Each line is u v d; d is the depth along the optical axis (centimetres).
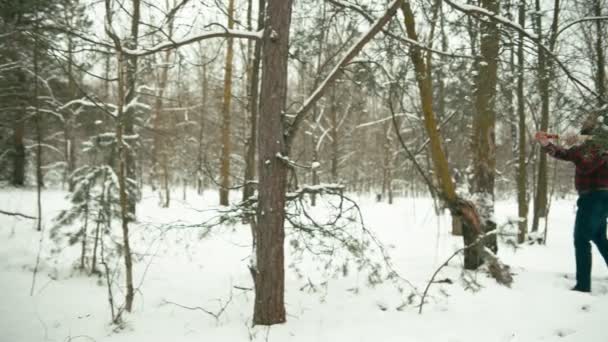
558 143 450
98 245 583
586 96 380
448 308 417
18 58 734
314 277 546
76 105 929
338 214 427
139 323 398
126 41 426
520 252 736
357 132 2942
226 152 1394
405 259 655
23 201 1157
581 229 451
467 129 930
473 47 471
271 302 373
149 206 1411
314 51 539
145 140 1462
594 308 398
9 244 662
